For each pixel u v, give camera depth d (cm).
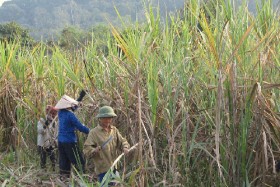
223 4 642
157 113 673
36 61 1077
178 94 670
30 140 980
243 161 567
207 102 650
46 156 935
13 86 1024
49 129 900
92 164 850
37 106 969
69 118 801
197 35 697
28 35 2438
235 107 571
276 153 591
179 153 628
